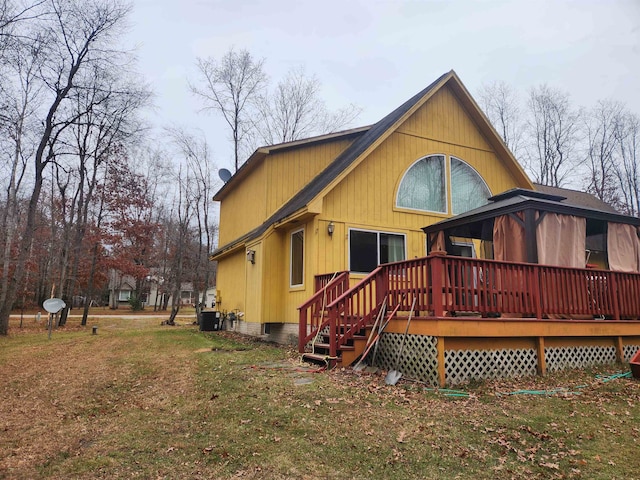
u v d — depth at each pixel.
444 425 4.61
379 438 4.25
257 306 12.12
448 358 6.34
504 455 3.93
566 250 7.99
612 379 6.84
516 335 6.80
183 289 57.47
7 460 3.91
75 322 24.73
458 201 12.56
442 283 6.39
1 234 26.73
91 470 3.67
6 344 12.66
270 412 4.96
